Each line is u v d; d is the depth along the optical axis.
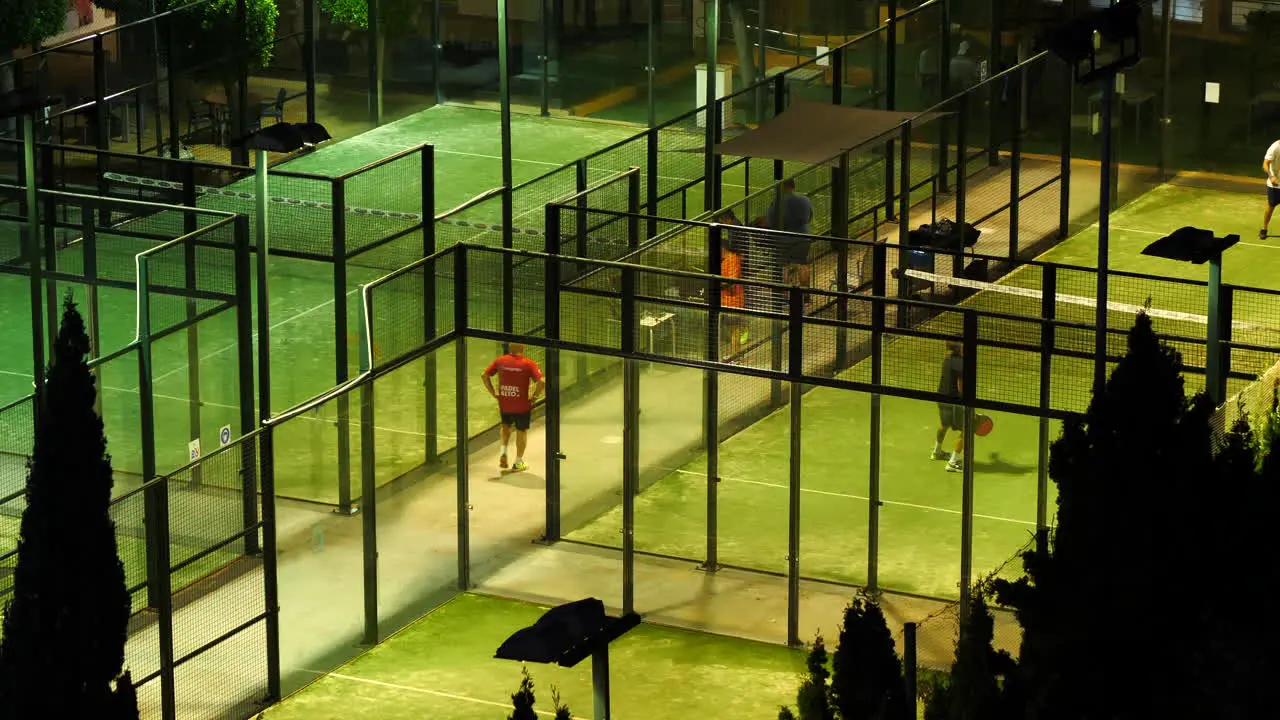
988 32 73.50
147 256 50.53
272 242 56.53
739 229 52.56
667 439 50.81
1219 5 74.06
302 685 46.94
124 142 72.81
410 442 50.69
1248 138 74.94
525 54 81.06
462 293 51.44
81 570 38.22
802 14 75.25
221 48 73.31
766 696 46.12
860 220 61.69
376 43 80.19
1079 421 29.80
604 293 50.34
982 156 69.94
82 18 89.06
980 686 30.66
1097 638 28.92
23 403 52.12
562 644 28.81
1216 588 29.03
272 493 46.12
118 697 38.69
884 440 48.72
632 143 75.25
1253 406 44.06
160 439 56.34
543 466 54.31
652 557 51.34
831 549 49.53
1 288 60.34
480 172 76.12
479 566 51.59
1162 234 71.50
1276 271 68.25
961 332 47.72
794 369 48.47
